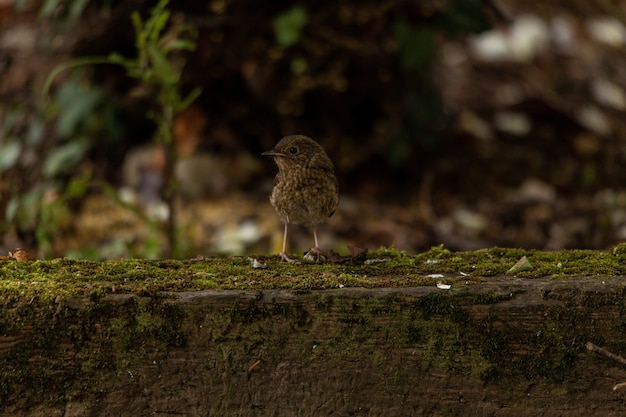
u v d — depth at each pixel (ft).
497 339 19.01
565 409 18.99
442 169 45.01
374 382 19.20
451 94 49.16
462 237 40.37
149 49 30.12
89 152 42.47
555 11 56.34
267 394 19.31
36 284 19.56
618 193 44.57
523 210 42.37
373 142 44.14
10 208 35.40
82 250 32.58
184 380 19.31
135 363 19.27
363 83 42.73
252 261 21.97
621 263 20.93
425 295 19.06
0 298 19.10
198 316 19.20
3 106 41.93
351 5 41.01
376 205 42.50
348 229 40.24
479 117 48.73
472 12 39.14
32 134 40.78
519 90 50.16
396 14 40.78
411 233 40.19
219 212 40.75
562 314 18.93
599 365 18.90
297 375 19.26
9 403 19.30
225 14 39.45
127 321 19.20
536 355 19.01
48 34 41.45
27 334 19.17
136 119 42.04
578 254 21.53
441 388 19.15
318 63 41.70
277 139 44.06
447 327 19.07
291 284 19.65
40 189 38.14
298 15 38.22
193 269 21.12
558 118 49.24
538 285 19.19
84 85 40.55
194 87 41.37
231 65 41.09
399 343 19.15
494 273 20.27
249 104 43.34
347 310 19.13
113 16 39.04
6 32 43.01
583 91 51.26
